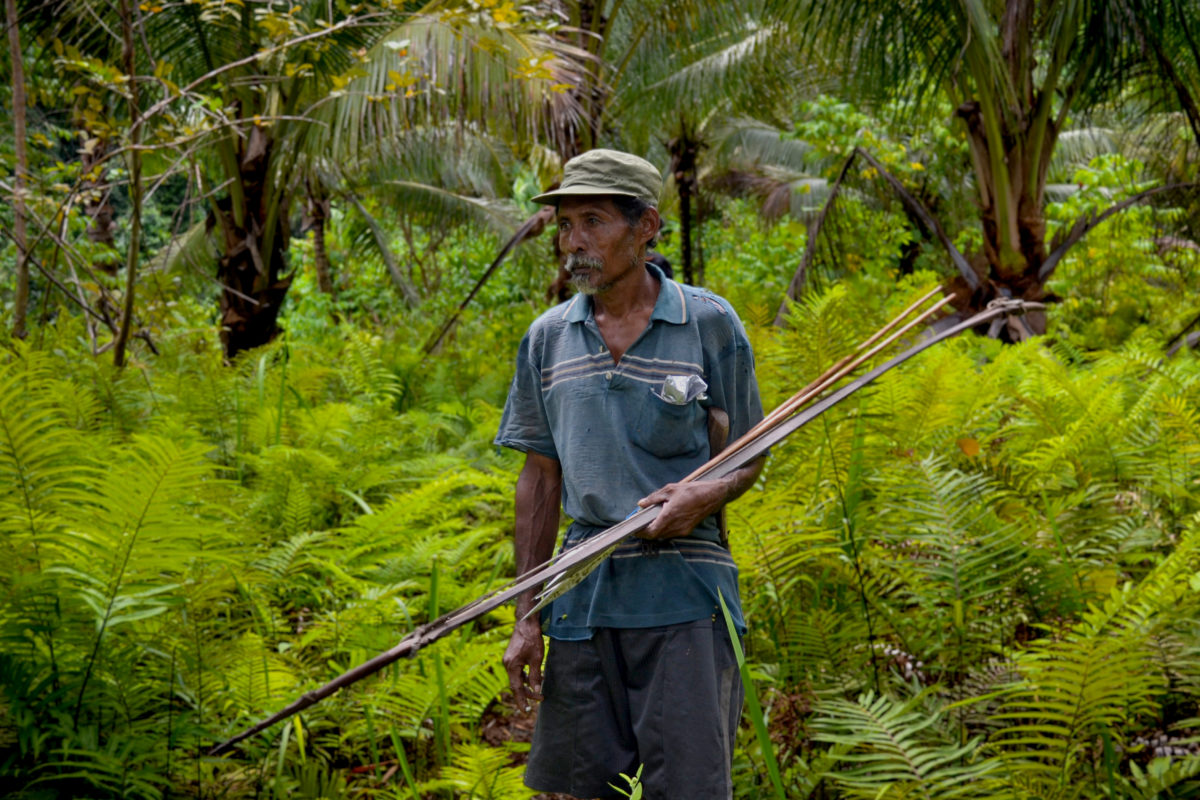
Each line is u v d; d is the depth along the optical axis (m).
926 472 3.59
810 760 2.84
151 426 5.11
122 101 7.05
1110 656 2.48
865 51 8.05
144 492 2.57
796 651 3.12
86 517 2.71
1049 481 4.15
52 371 5.29
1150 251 10.74
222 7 5.55
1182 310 10.41
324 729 3.16
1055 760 2.66
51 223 5.60
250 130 7.44
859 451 3.53
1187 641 2.76
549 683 2.29
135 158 5.36
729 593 2.23
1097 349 10.28
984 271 11.28
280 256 8.00
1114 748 2.71
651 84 11.17
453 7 6.48
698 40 10.79
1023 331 7.59
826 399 2.24
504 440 2.38
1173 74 7.31
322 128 6.98
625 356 2.19
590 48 8.69
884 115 10.45
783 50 10.48
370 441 5.35
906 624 3.28
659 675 2.16
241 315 7.81
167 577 2.87
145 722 2.76
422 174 12.71
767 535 3.16
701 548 2.21
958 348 6.36
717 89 10.92
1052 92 7.48
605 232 2.13
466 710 3.13
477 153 13.21
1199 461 4.12
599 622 2.19
